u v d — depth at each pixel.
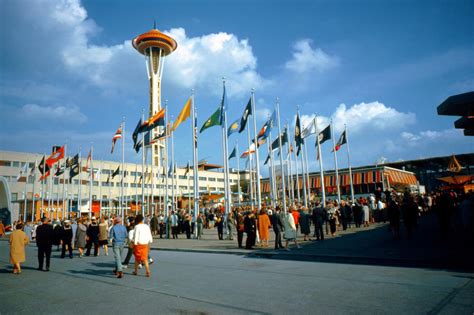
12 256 12.40
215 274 10.67
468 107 12.73
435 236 17.19
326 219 20.44
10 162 66.81
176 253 17.67
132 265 13.53
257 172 25.52
